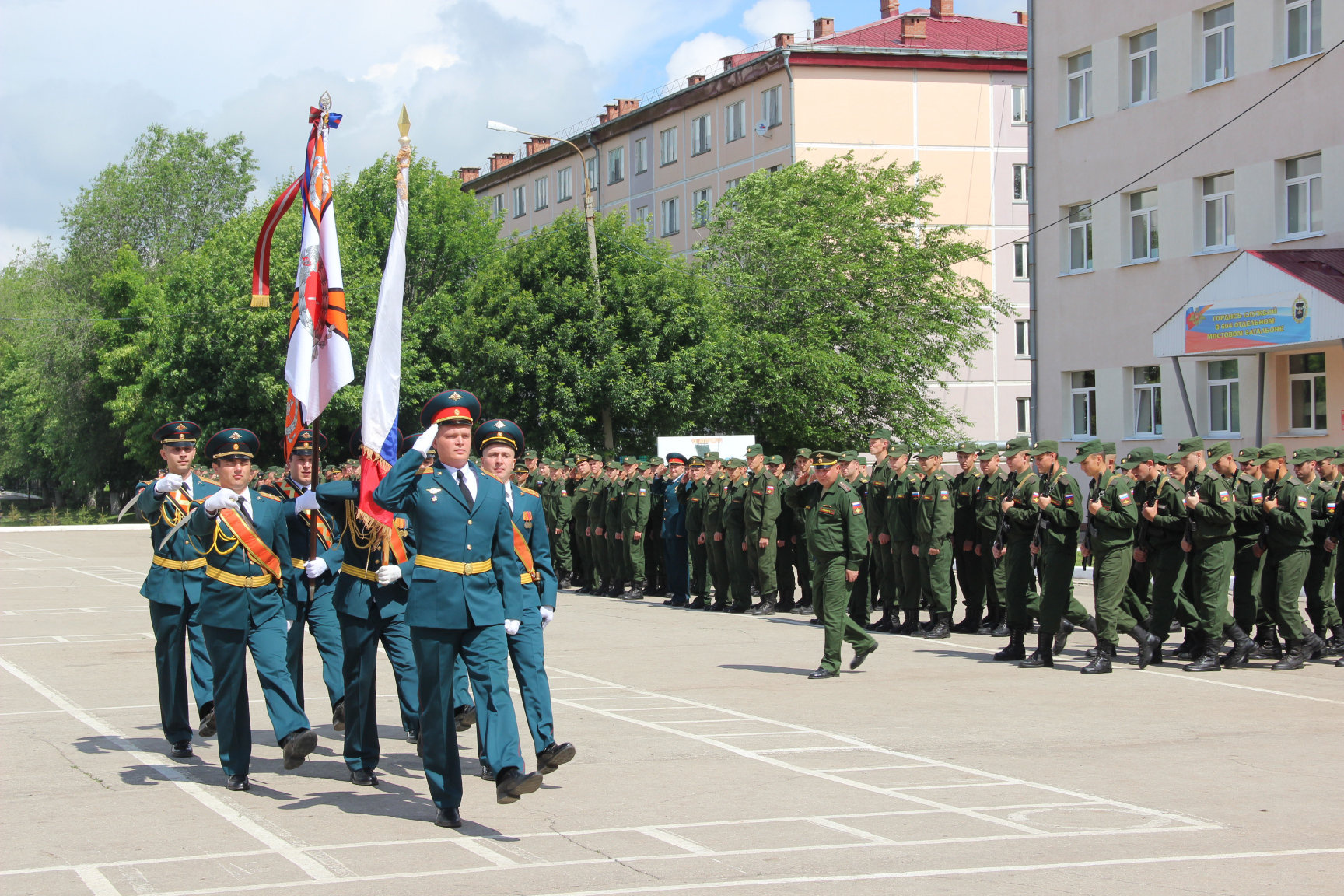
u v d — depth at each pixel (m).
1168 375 26.42
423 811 6.84
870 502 15.84
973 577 15.26
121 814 6.78
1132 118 27.11
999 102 43.25
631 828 6.41
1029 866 5.67
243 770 7.36
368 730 7.48
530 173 60.06
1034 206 29.70
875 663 12.37
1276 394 23.81
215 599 7.29
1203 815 6.62
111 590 21.98
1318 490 12.78
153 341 45.69
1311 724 9.19
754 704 10.09
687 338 28.80
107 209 54.81
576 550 22.19
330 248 8.33
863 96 41.84
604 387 27.41
